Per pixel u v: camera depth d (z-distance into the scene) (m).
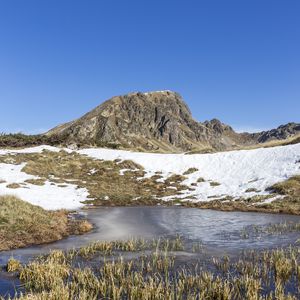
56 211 32.50
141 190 47.62
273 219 28.73
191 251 18.03
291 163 46.78
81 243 20.62
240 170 50.06
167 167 55.84
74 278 13.64
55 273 13.78
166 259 15.43
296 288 12.20
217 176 50.34
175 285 12.74
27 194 41.94
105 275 13.80
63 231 23.98
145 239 21.52
